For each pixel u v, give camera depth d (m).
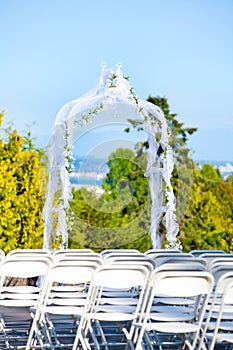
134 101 12.36
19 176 15.79
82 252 9.55
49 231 12.13
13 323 11.12
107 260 8.30
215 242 18.41
